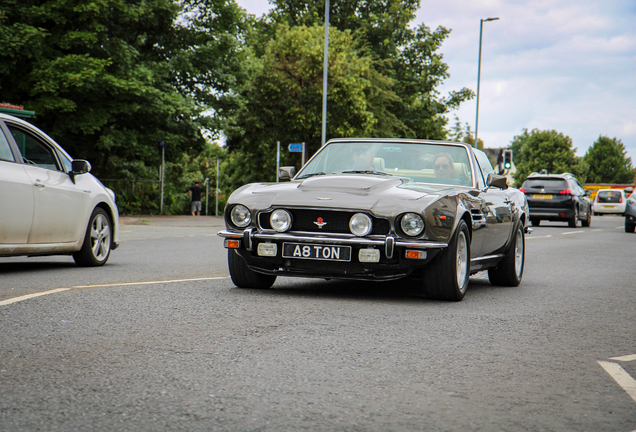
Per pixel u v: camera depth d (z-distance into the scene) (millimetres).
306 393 3529
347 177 6914
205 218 29000
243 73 32188
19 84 25172
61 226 8633
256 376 3822
